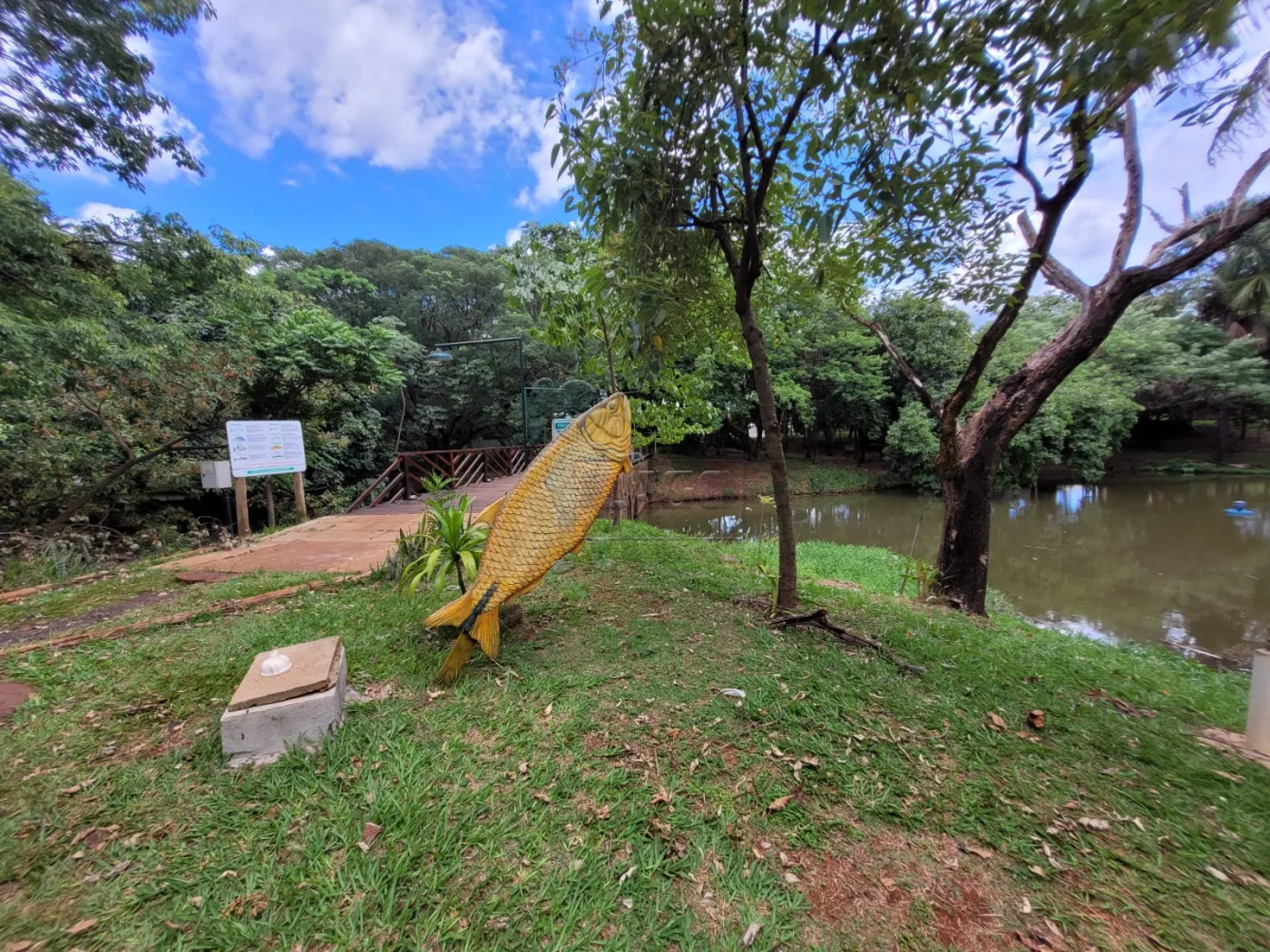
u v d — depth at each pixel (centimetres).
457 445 2041
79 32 482
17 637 317
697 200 306
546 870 142
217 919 126
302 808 162
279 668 202
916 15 184
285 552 547
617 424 260
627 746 195
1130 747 207
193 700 227
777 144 255
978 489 484
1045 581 838
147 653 275
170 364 723
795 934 126
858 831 160
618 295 283
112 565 553
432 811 161
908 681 258
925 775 186
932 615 398
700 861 146
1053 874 146
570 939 123
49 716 215
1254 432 2294
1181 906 136
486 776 178
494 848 149
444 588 377
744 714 218
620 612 339
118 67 517
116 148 548
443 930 124
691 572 452
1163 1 144
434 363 1515
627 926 127
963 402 471
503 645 284
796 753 195
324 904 130
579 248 512
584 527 254
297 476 802
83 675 250
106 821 157
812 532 1221
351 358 983
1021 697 248
